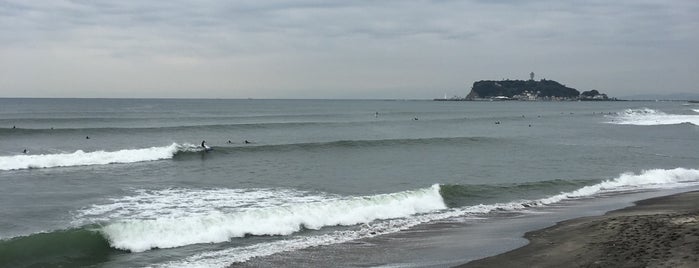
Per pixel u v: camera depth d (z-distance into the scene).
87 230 12.21
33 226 13.86
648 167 28.06
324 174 24.36
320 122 64.31
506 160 30.95
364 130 55.69
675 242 10.80
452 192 19.16
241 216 14.24
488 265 10.80
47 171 24.27
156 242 12.55
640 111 106.25
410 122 71.12
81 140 38.59
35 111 87.69
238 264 11.14
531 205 17.89
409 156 32.34
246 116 81.56
